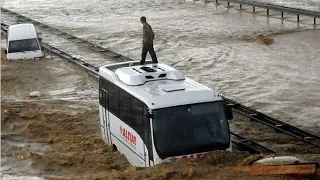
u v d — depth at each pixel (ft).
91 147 93.86
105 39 199.82
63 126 109.40
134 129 80.28
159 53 175.01
